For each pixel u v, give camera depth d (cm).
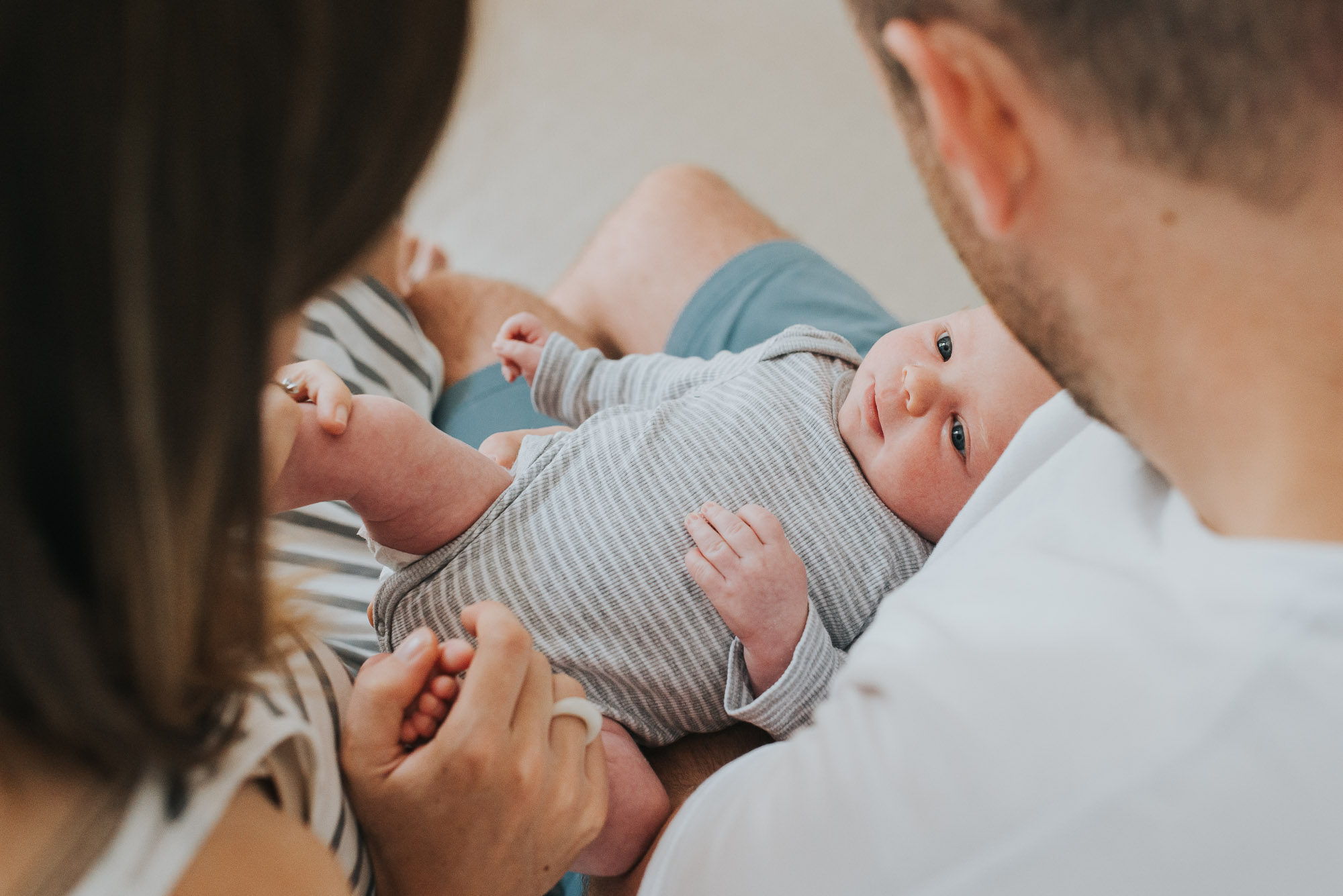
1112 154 35
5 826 36
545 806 61
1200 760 38
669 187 143
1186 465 42
